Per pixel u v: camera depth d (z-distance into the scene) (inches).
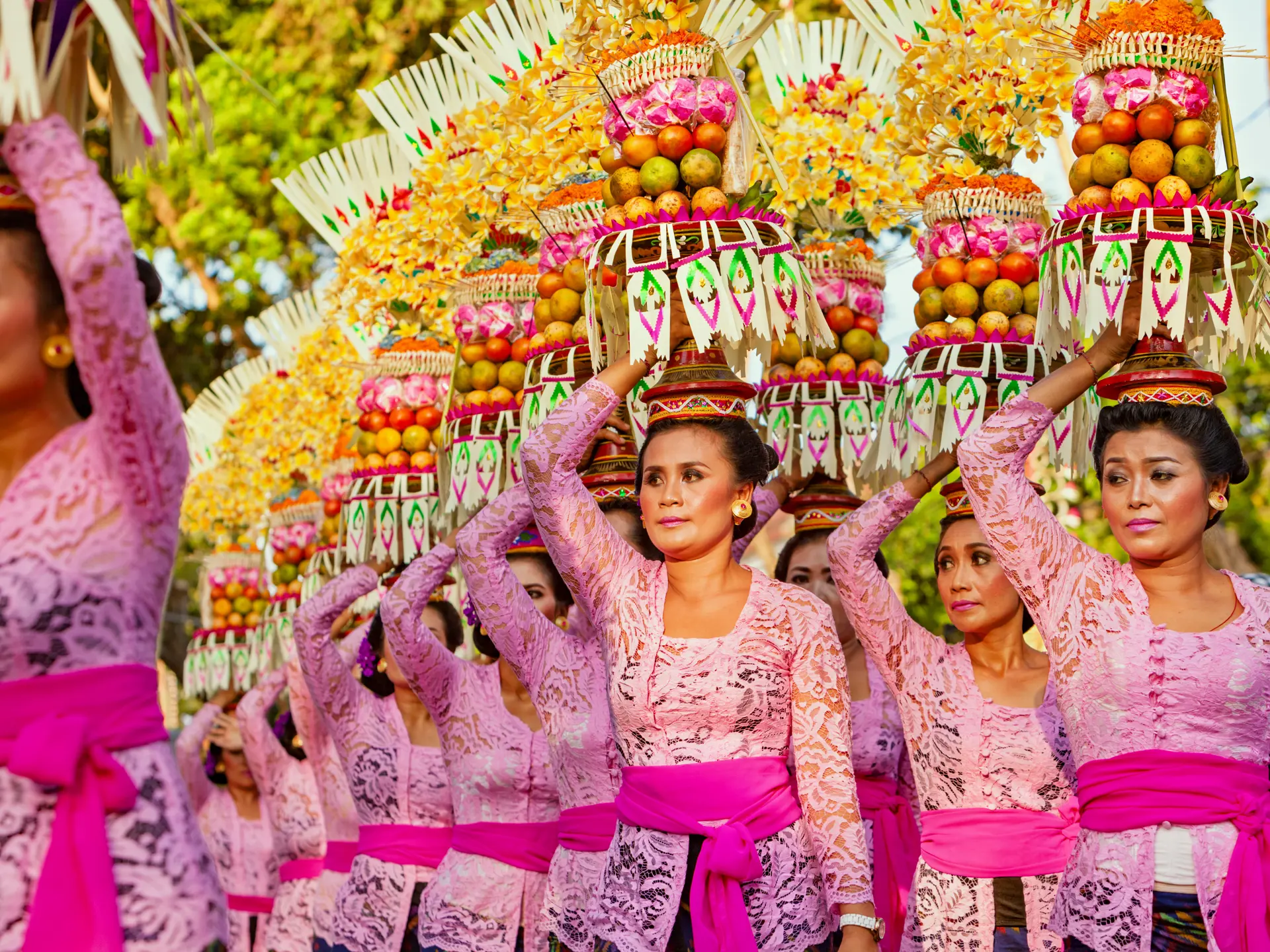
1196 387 202.1
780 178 265.3
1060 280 227.1
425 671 292.5
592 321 233.9
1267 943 179.9
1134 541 197.8
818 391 318.0
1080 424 272.1
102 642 142.8
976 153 292.2
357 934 321.1
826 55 349.1
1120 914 189.3
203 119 164.9
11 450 147.5
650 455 212.4
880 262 331.9
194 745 469.4
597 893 211.2
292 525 469.4
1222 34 225.1
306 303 538.6
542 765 285.3
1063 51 282.2
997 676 248.8
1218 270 228.5
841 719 204.2
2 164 145.8
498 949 280.5
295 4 772.0
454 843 293.7
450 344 358.6
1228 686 189.8
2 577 139.2
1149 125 220.2
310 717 378.0
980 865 241.1
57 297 146.3
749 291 224.7
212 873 147.2
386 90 368.5
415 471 348.8
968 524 250.2
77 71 157.5
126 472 144.9
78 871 136.9
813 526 319.3
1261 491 745.6
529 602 265.1
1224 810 186.5
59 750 136.1
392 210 357.1
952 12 289.7
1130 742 194.2
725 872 193.5
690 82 234.4
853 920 194.7
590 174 306.5
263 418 491.5
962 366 274.2
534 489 216.8
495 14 330.6
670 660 204.2
